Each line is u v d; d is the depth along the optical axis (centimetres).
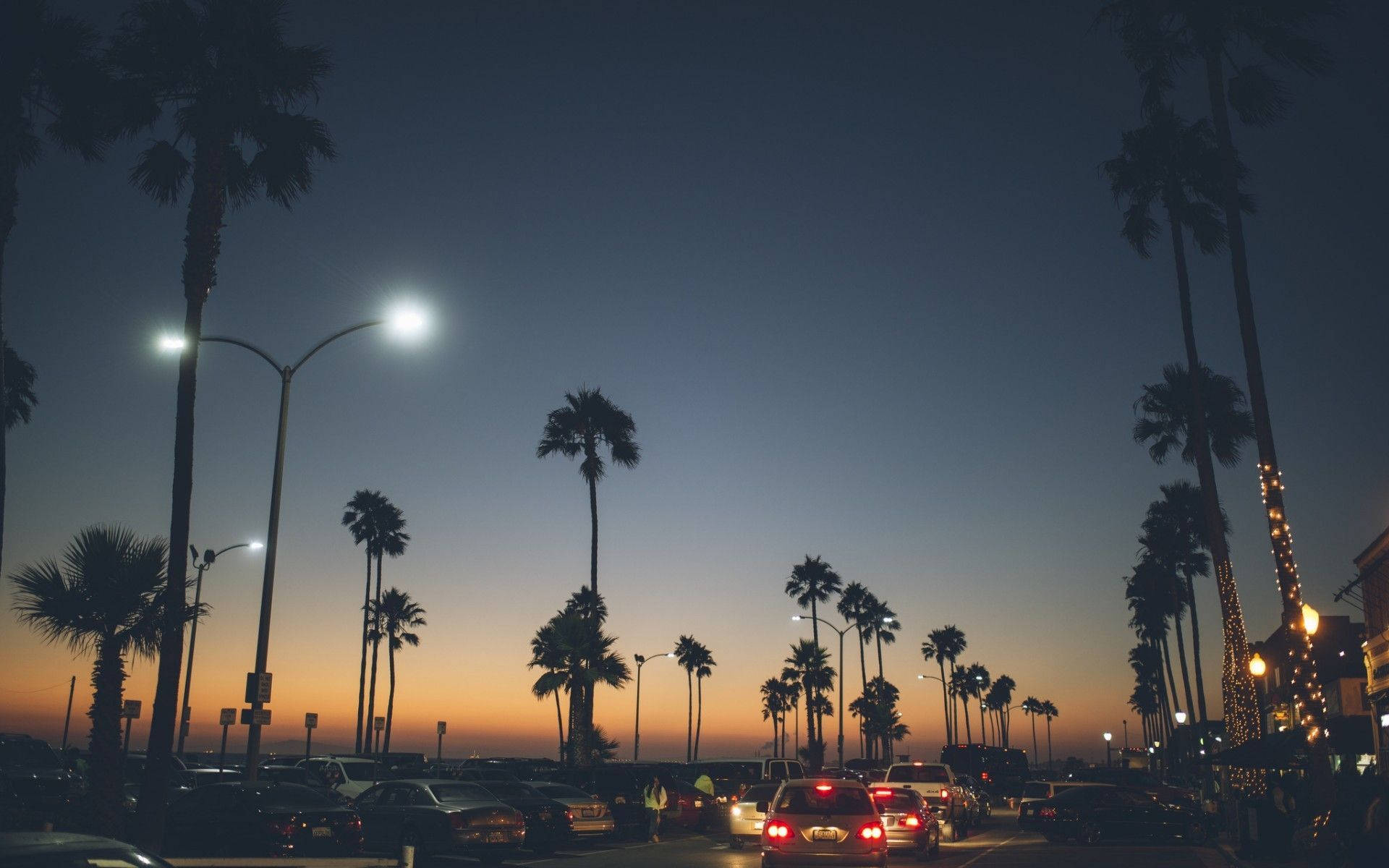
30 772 2558
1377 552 3219
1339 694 4047
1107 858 2541
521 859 2452
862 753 11481
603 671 4725
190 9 2120
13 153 1611
